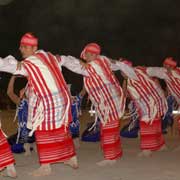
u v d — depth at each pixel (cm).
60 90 605
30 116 605
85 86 674
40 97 597
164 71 802
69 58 641
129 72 721
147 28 2659
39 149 608
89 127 928
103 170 649
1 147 584
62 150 616
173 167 671
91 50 670
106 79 671
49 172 615
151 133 759
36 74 594
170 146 876
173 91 835
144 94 753
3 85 2173
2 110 1803
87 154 782
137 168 663
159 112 764
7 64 579
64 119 610
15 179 594
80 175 617
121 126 1077
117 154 689
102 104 670
